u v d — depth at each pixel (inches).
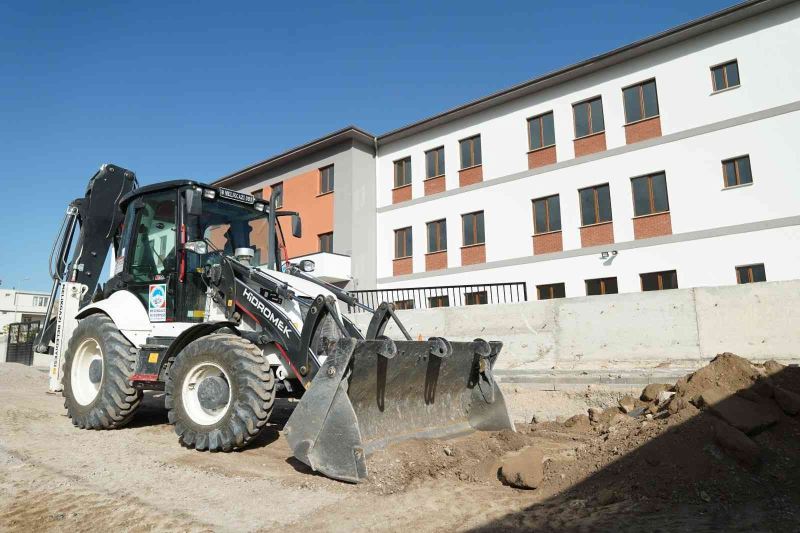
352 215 850.1
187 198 233.9
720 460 156.2
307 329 201.5
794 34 554.3
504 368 403.9
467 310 433.1
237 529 132.7
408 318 465.4
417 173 852.6
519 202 735.1
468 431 222.2
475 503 148.9
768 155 556.7
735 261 564.7
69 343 273.7
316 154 917.8
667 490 147.5
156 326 250.5
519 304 409.4
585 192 683.4
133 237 274.1
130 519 140.1
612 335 365.4
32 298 1688.0
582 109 696.4
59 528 134.6
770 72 563.8
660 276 615.8
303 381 199.5
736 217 569.3
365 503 150.0
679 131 613.6
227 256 246.1
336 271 810.2
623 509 139.3
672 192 612.1
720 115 589.0
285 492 160.9
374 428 189.2
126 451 212.7
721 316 329.1
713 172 588.1
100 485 169.2
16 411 298.7
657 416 199.3
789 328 308.8
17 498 157.1
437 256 812.0
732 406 177.2
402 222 860.0
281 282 226.1
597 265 657.6
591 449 183.2
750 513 132.4
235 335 217.0
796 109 545.6
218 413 211.2
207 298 247.8
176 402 215.2
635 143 644.1
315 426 172.4
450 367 218.7
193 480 173.6
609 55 655.8
